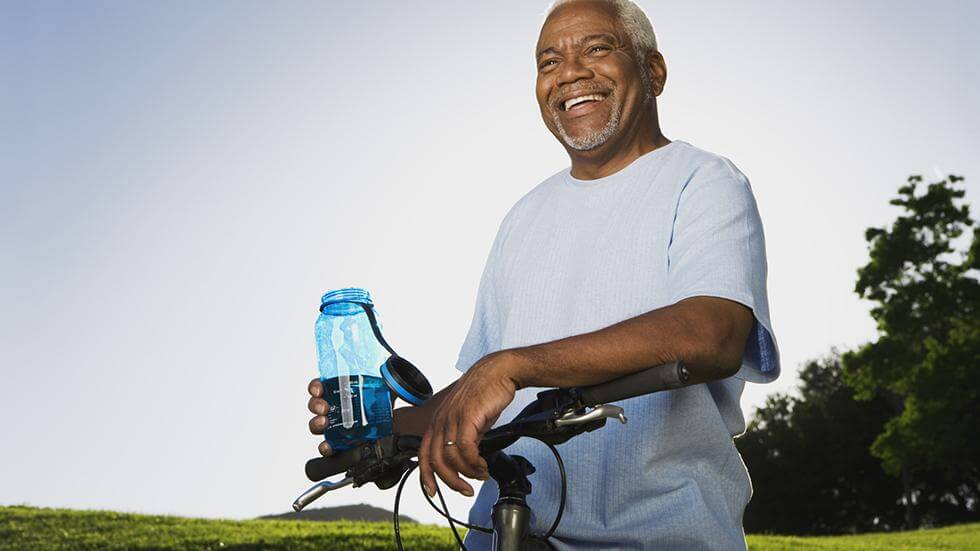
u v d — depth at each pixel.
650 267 1.90
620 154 2.12
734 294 1.58
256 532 15.67
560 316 2.01
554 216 2.15
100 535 15.59
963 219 38.81
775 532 49.34
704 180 1.86
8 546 14.85
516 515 1.43
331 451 1.49
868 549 18.11
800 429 49.88
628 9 2.14
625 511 1.84
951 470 38.62
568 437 1.34
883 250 39.31
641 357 1.38
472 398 1.29
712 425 1.85
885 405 49.16
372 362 1.48
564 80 2.10
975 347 36.75
